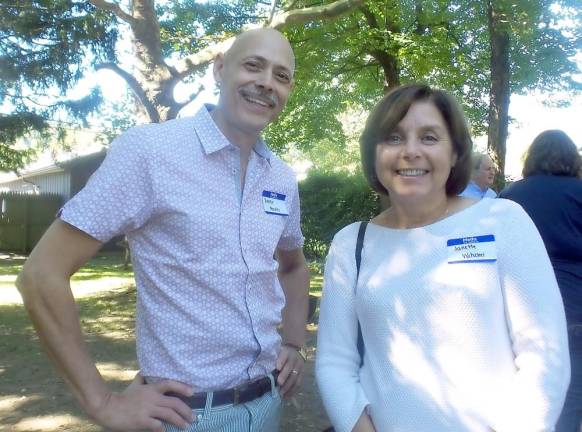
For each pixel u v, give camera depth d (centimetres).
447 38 1424
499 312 182
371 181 215
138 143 193
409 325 187
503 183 1210
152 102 727
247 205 209
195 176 198
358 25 1433
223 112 215
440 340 182
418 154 192
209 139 202
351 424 192
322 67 1507
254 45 212
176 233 195
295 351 246
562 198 303
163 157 194
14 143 1636
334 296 211
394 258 198
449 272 186
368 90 1738
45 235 187
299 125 1683
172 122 204
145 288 199
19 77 1440
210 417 198
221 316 198
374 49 1443
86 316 836
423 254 192
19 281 184
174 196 194
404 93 197
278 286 226
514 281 180
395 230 204
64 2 1327
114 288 1123
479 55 1648
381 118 199
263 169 218
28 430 413
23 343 670
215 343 197
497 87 1227
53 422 428
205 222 196
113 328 754
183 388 192
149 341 199
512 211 189
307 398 476
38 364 579
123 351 635
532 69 1491
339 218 1593
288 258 261
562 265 302
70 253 187
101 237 189
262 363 212
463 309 181
